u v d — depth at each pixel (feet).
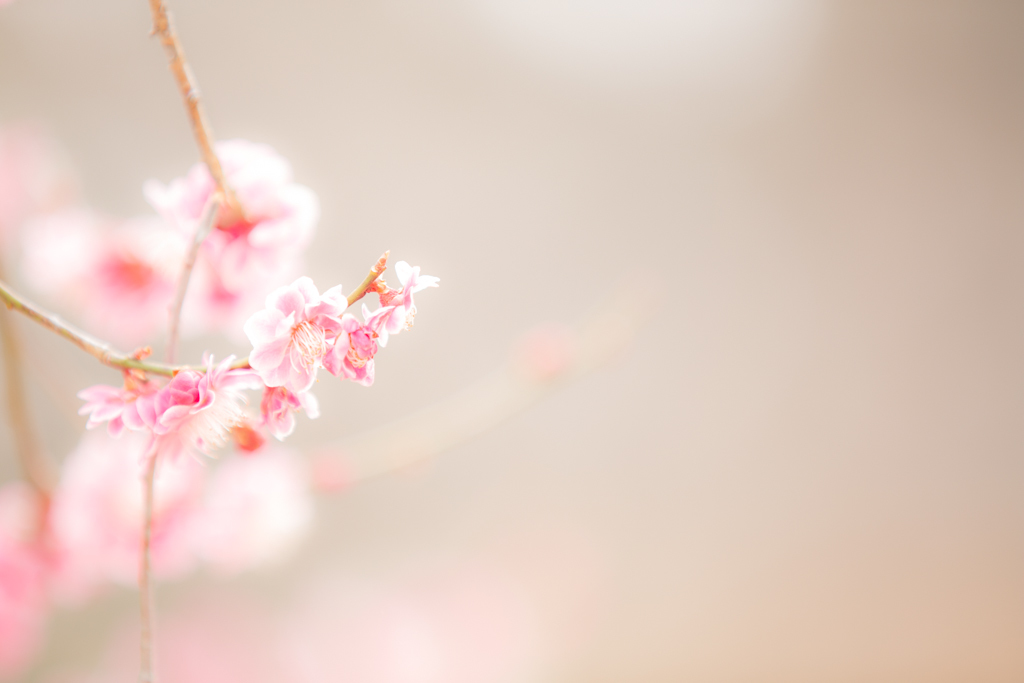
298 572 6.71
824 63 8.25
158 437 2.55
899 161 8.56
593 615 7.70
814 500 8.52
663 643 7.83
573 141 7.89
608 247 8.04
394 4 7.26
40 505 3.12
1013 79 8.57
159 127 6.51
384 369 7.42
